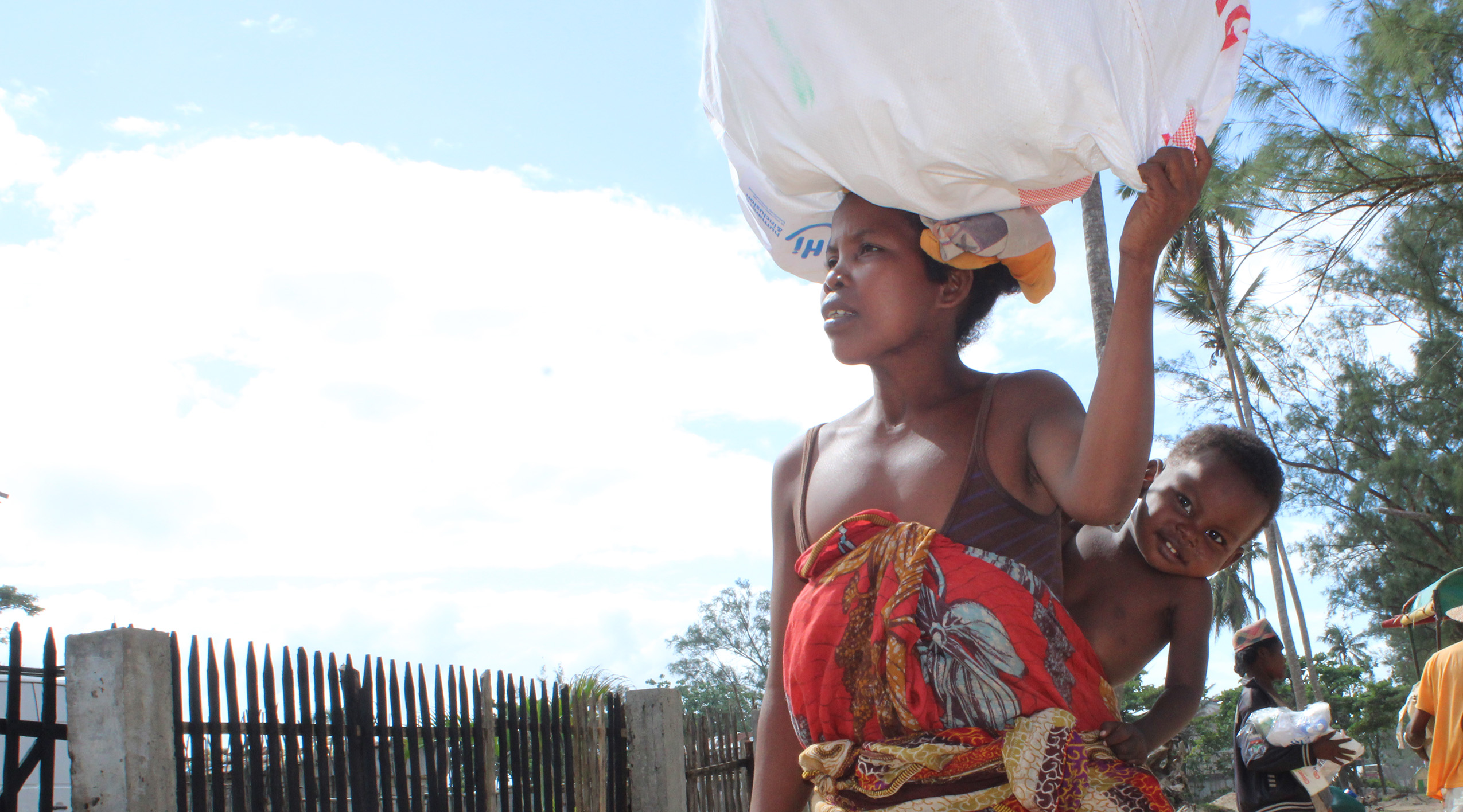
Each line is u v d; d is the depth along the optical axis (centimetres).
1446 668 428
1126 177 91
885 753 101
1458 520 1658
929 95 95
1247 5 102
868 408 130
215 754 445
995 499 110
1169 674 136
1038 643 101
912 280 114
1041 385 113
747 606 4881
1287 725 389
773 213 139
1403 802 2753
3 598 2492
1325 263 958
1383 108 930
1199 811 1858
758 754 134
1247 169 951
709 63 130
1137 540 140
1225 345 2078
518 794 650
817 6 100
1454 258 1111
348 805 541
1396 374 1766
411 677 578
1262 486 133
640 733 789
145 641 396
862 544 110
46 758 386
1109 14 92
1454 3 891
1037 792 94
